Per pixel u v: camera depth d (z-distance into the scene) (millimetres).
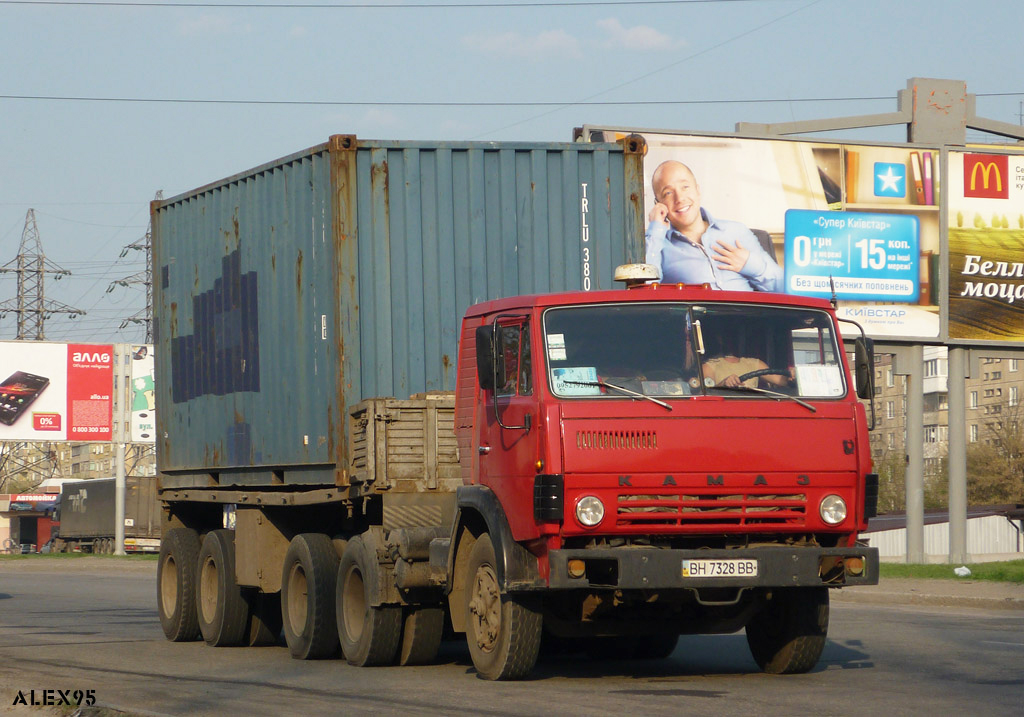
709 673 18938
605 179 22562
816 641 18094
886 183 51594
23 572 68062
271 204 23906
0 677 18391
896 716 14258
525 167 22188
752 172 50281
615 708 15016
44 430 88000
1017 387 158375
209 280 26750
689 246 49625
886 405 170125
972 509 86688
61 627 30594
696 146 49875
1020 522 77750
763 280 50094
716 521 16062
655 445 15922
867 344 17047
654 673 19000
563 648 22953
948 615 30906
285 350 23172
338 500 21297
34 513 140500
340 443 20953
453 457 20234
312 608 21703
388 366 21219
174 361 28547
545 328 16531
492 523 17031
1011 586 37719
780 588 17047
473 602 18047
